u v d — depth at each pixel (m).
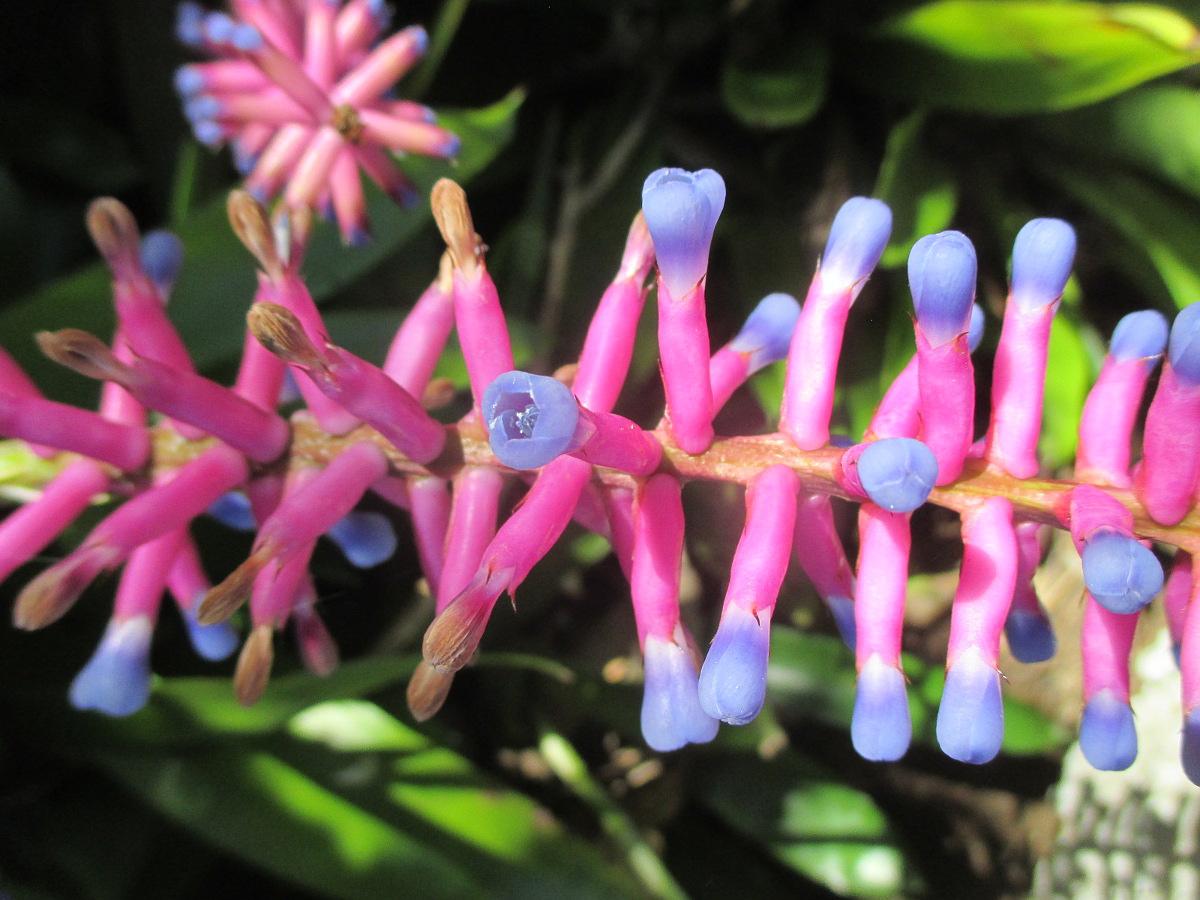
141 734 0.14
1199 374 0.08
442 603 0.10
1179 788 0.20
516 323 0.17
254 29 0.14
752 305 0.19
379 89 0.15
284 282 0.10
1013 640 0.10
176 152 0.20
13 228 0.19
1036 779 0.21
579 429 0.08
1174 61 0.15
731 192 0.21
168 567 0.11
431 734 0.17
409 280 0.20
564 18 0.21
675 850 0.20
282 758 0.15
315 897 0.17
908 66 0.19
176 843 0.16
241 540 0.17
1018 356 0.09
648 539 0.10
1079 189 0.19
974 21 0.16
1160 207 0.18
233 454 0.10
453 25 0.18
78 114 0.20
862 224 0.10
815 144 0.21
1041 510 0.09
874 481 0.08
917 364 0.10
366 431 0.10
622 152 0.19
